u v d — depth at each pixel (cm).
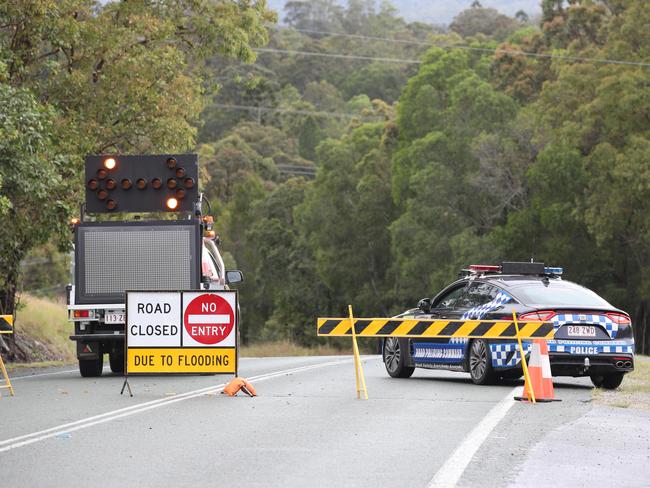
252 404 4291
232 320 4769
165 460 2911
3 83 7138
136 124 8925
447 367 5338
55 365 8025
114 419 3825
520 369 4884
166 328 4784
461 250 17625
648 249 16238
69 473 2725
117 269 6175
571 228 16812
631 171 14950
